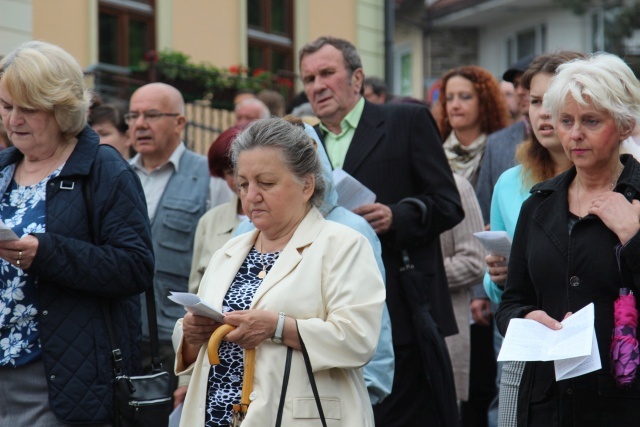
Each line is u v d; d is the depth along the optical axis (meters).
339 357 5.27
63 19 17.61
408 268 7.45
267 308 5.36
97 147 6.12
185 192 8.86
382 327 6.44
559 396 5.41
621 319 5.18
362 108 7.93
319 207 5.70
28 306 5.88
